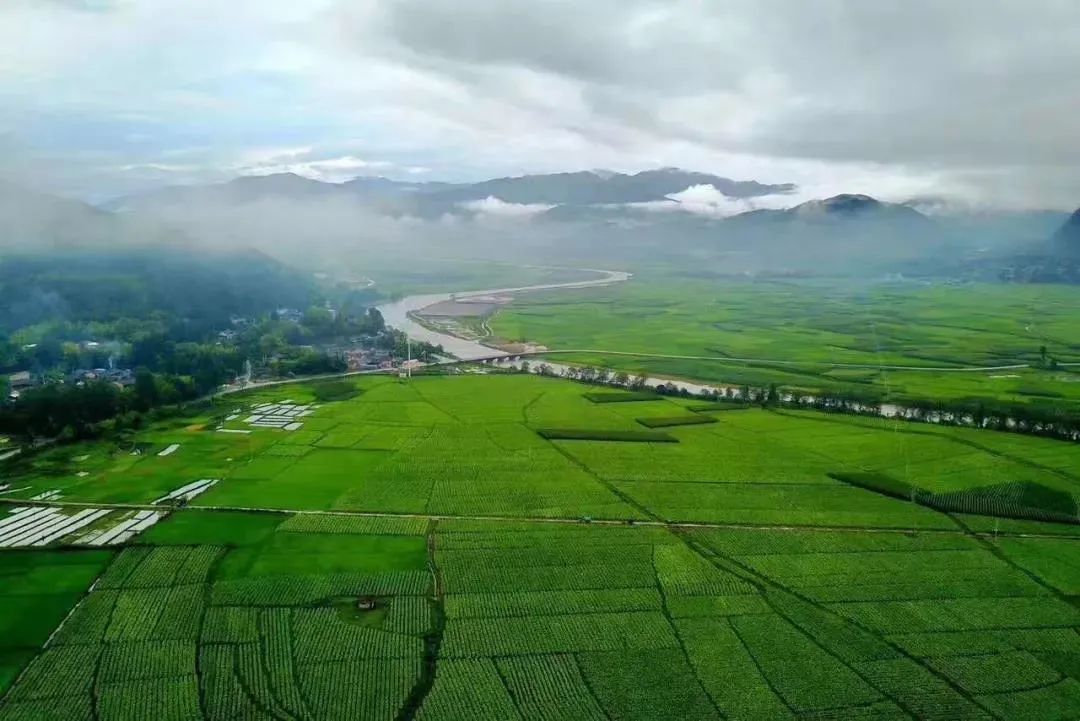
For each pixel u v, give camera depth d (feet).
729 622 356.38
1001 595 387.34
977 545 447.83
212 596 370.73
